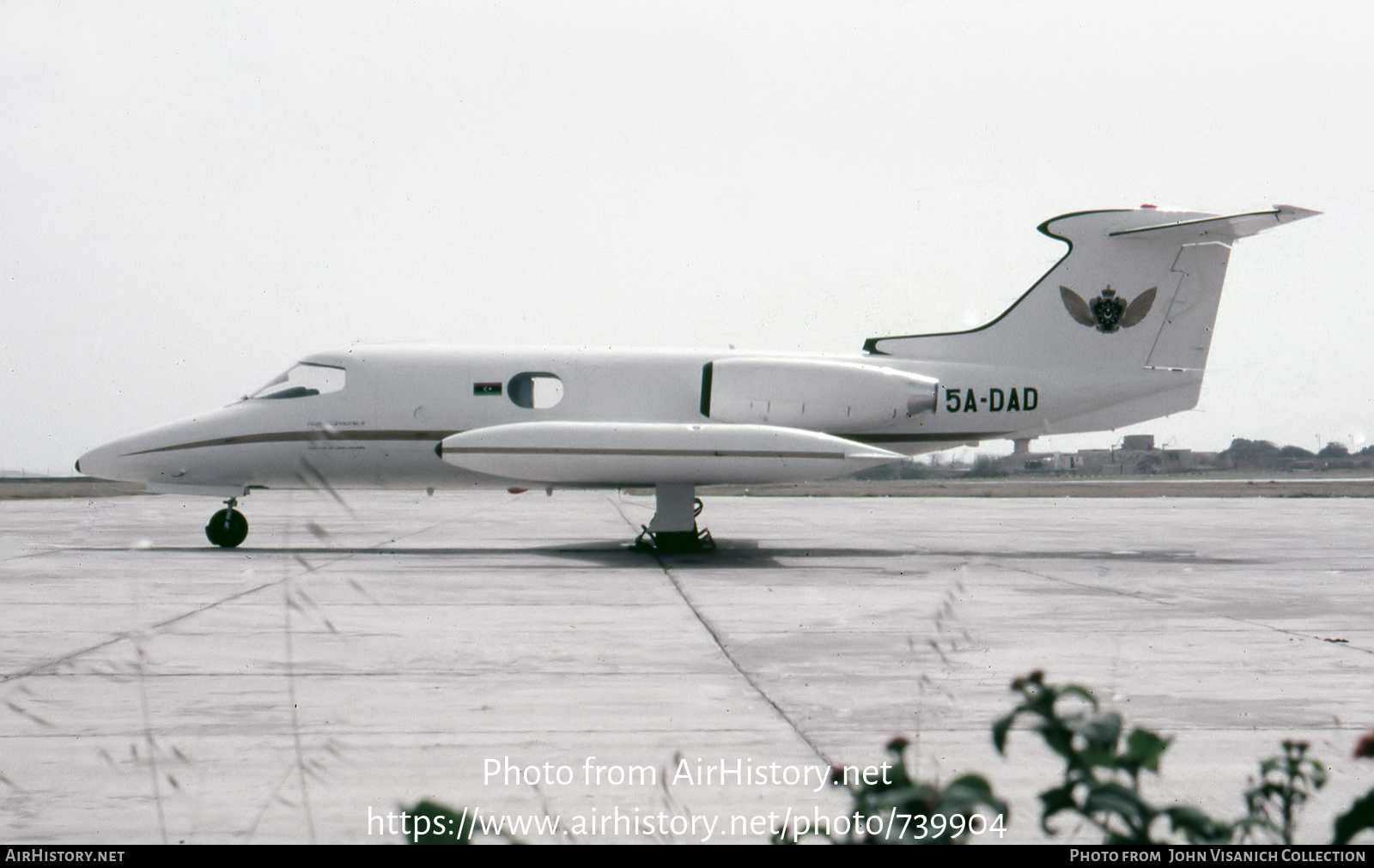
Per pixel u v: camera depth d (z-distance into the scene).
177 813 4.96
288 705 7.12
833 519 33.44
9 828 4.75
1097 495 60.09
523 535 24.98
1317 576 16.05
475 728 6.56
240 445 18.81
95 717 6.76
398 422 18.64
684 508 19.06
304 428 18.69
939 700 7.37
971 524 31.05
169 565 16.41
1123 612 11.84
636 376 18.86
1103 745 1.92
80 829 4.75
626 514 36.72
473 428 18.64
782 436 17.77
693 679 8.05
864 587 14.02
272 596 12.61
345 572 15.58
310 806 5.08
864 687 7.79
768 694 7.55
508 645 9.49
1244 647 9.56
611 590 13.59
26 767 5.69
